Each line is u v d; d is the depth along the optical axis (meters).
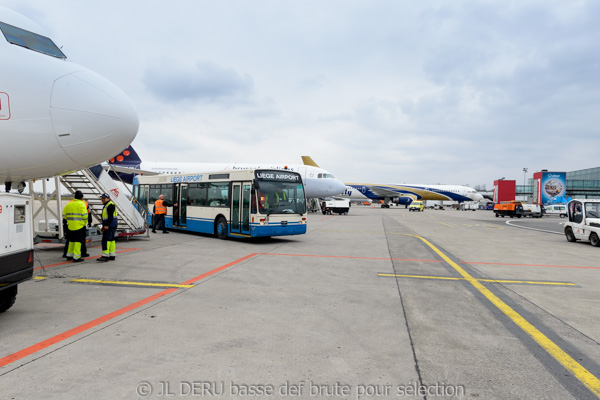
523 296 6.61
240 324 4.78
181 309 5.39
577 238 16.36
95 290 6.47
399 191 65.12
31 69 5.72
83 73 6.32
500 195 57.69
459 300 6.22
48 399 2.91
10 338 4.20
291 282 7.32
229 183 14.21
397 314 5.35
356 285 7.18
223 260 9.76
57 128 5.90
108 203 9.43
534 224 30.73
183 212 16.73
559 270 9.38
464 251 12.79
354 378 3.37
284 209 13.55
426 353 3.97
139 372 3.40
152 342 4.13
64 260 9.61
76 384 3.16
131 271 8.17
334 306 5.69
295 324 4.82
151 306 5.52
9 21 5.85
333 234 18.06
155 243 13.29
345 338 4.35
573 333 4.71
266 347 4.04
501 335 4.58
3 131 5.53
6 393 2.99
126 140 6.77
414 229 22.31
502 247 14.21
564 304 6.11
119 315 5.08
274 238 15.70
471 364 3.71
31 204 5.09
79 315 5.06
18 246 4.82
